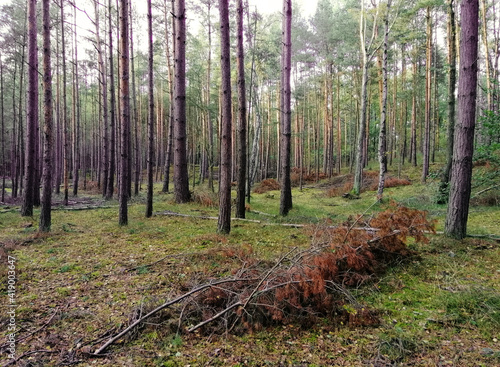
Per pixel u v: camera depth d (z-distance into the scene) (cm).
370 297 431
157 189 2261
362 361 296
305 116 3597
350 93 2962
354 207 1413
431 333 341
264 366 289
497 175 1020
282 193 1180
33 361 292
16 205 1498
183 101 1398
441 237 664
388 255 558
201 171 2880
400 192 1670
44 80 803
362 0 1642
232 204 1380
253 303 359
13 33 1791
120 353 308
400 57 2612
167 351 311
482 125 997
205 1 2127
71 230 855
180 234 820
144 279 499
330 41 2541
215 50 2492
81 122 3809
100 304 413
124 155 913
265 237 788
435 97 2602
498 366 280
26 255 624
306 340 337
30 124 1089
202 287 371
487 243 614
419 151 3631
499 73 2395
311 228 774
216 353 310
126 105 898
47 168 826
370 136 3688
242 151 1054
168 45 2027
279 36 2253
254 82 2441
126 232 839
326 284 433
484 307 384
